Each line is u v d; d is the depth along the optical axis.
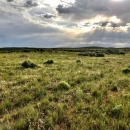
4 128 6.02
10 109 8.15
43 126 6.36
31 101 9.00
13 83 12.07
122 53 70.19
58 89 10.80
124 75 16.02
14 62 23.81
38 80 13.33
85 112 7.75
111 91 11.12
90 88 11.26
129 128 6.40
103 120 6.92
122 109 7.74
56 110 7.69
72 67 20.67
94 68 20.41
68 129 6.37
